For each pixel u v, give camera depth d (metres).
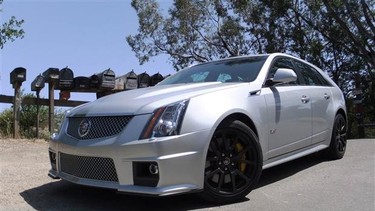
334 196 4.86
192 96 4.48
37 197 4.93
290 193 5.01
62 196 4.97
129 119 4.29
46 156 7.95
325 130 6.44
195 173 4.21
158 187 4.04
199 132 4.27
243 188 4.64
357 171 5.98
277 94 5.39
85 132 4.52
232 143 4.63
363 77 23.05
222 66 5.94
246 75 5.46
